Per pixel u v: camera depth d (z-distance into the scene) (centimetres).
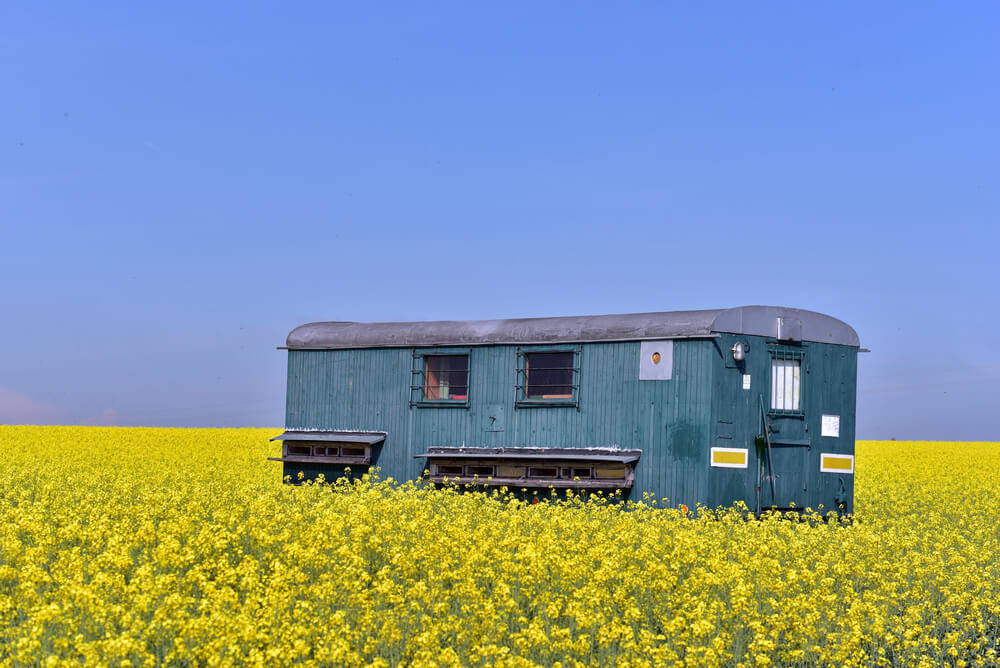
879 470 3522
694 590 1082
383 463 2242
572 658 854
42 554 1110
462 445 2141
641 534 1409
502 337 2116
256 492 1906
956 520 1980
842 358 2050
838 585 1191
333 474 2302
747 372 1919
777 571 1134
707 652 846
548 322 2091
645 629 961
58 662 733
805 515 1909
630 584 1079
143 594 899
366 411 2286
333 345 2344
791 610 984
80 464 3152
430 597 981
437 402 2181
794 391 1978
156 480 2333
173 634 838
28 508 1570
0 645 819
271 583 955
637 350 1959
